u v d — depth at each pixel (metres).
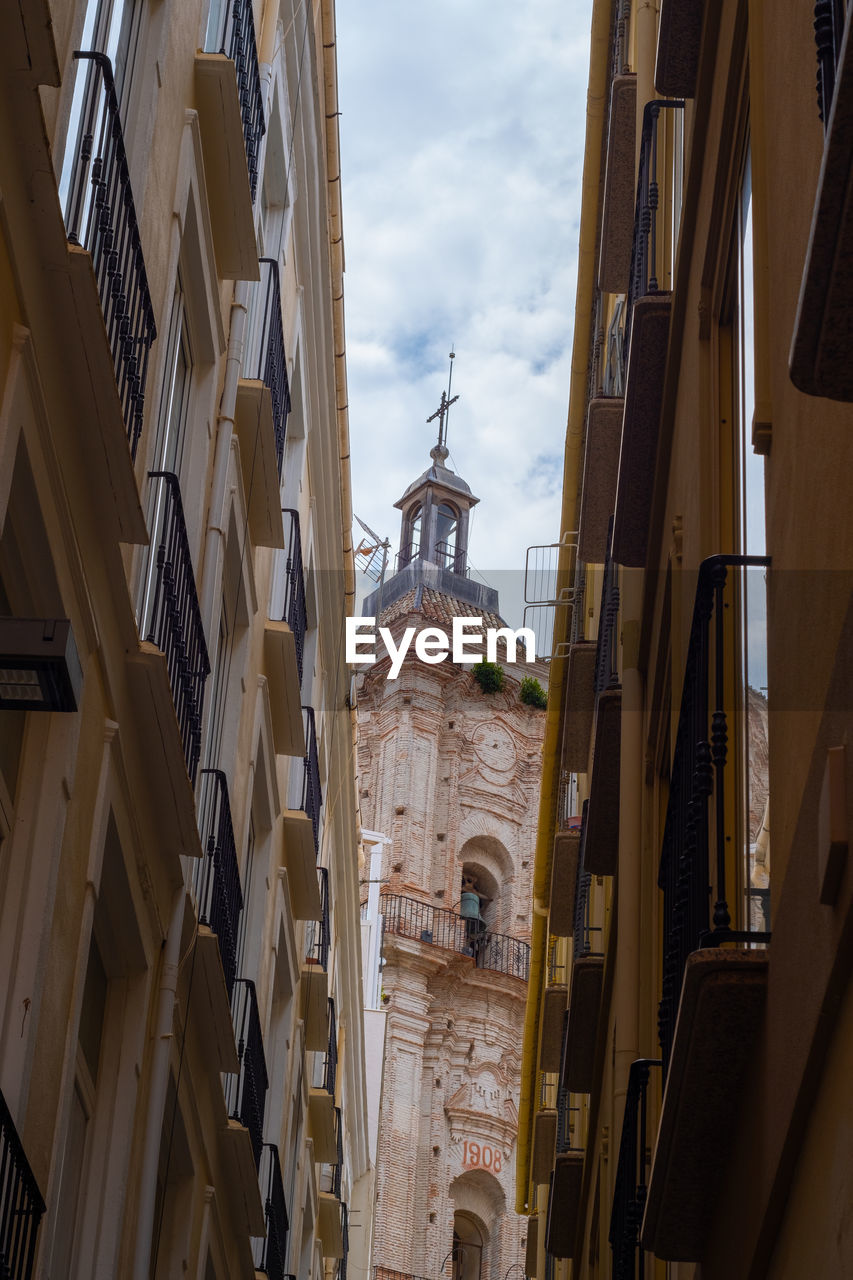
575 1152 21.73
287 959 21.72
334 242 22.44
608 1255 16.48
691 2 11.15
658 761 13.58
